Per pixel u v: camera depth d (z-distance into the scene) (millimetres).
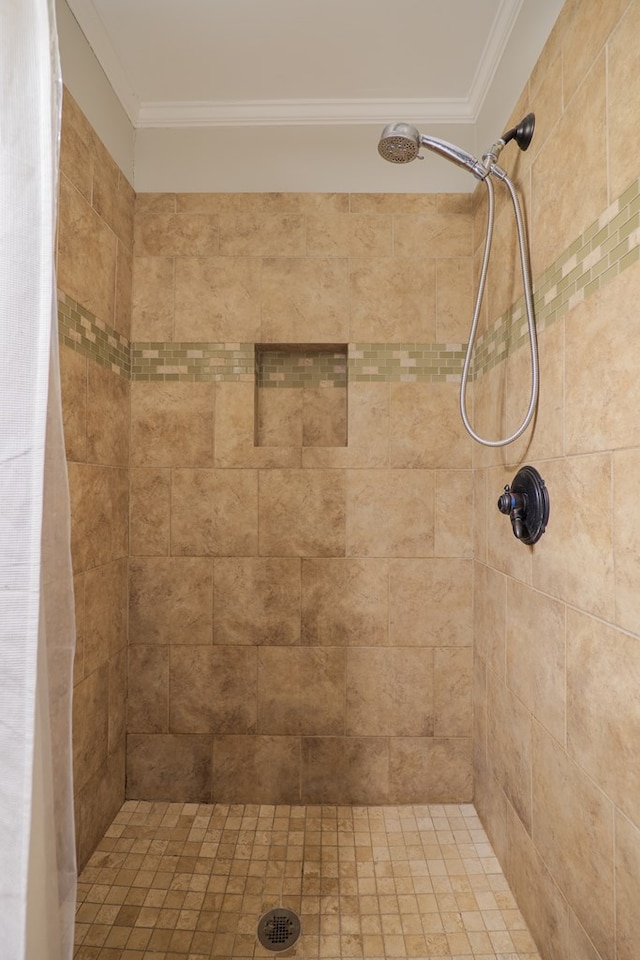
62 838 841
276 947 1280
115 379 1724
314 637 1839
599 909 992
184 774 1839
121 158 1755
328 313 1849
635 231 891
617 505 941
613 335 958
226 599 1841
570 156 1127
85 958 1244
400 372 1848
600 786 992
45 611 823
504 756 1516
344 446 1937
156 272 1855
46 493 820
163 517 1846
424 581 1840
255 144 1854
